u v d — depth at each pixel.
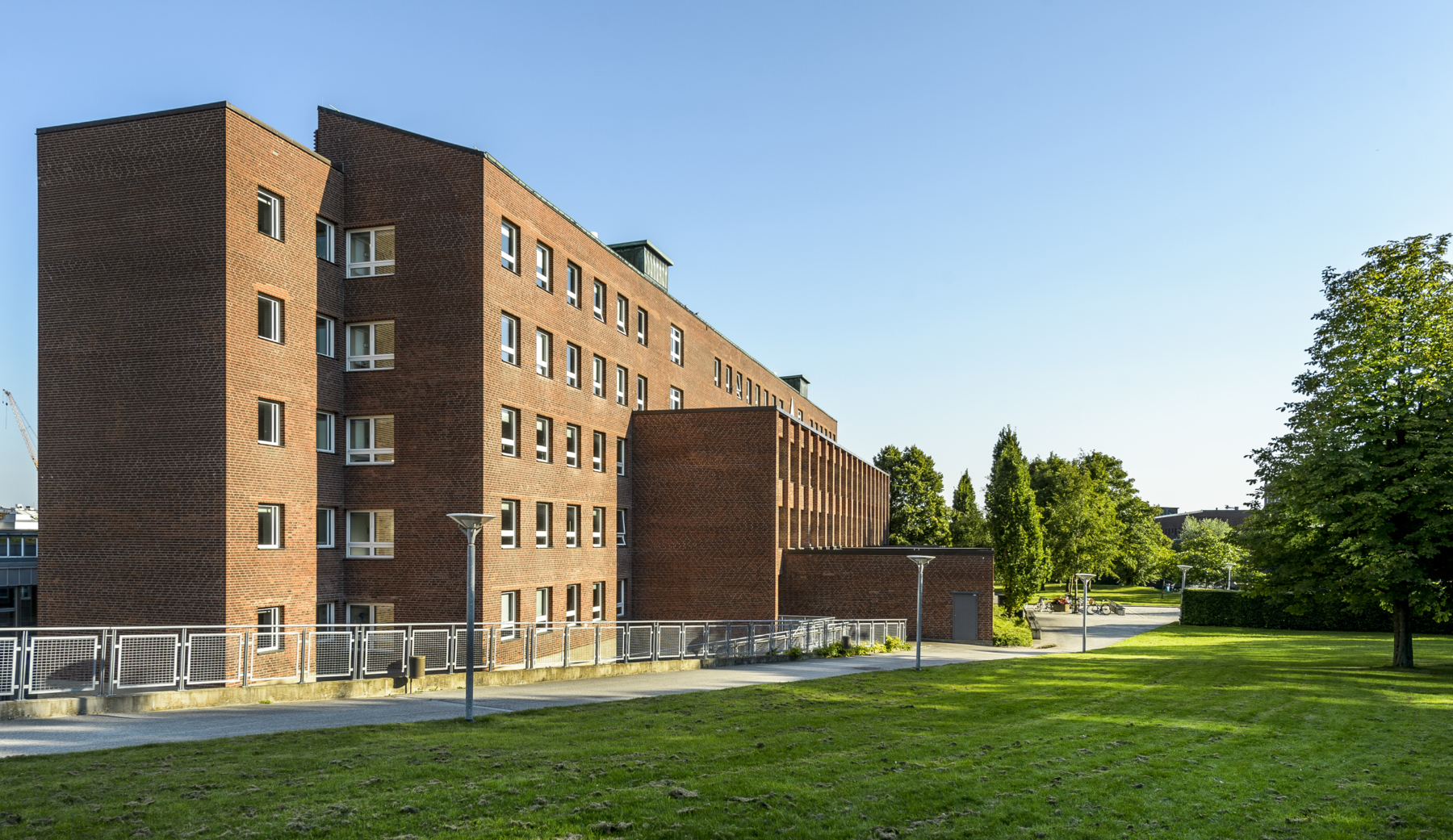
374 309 25.72
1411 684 21.42
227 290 20.84
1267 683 21.72
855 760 11.64
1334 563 26.48
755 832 8.36
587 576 32.16
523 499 27.66
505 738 12.84
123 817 8.27
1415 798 10.20
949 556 38.84
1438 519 23.64
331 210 25.31
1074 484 71.00
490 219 25.88
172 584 20.66
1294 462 26.70
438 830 8.12
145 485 20.94
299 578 22.72
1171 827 8.95
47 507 21.47
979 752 12.42
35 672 15.52
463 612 24.81
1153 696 19.19
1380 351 25.81
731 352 51.56
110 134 21.78
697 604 35.97
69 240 21.86
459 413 25.27
